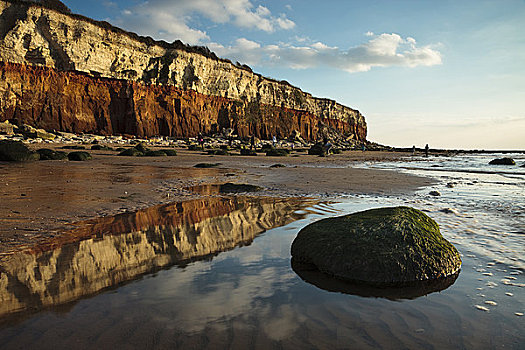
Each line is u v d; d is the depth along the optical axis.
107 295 2.46
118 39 44.38
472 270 3.09
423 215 3.81
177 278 2.79
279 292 2.58
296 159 24.23
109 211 5.29
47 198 6.11
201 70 54.41
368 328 2.08
